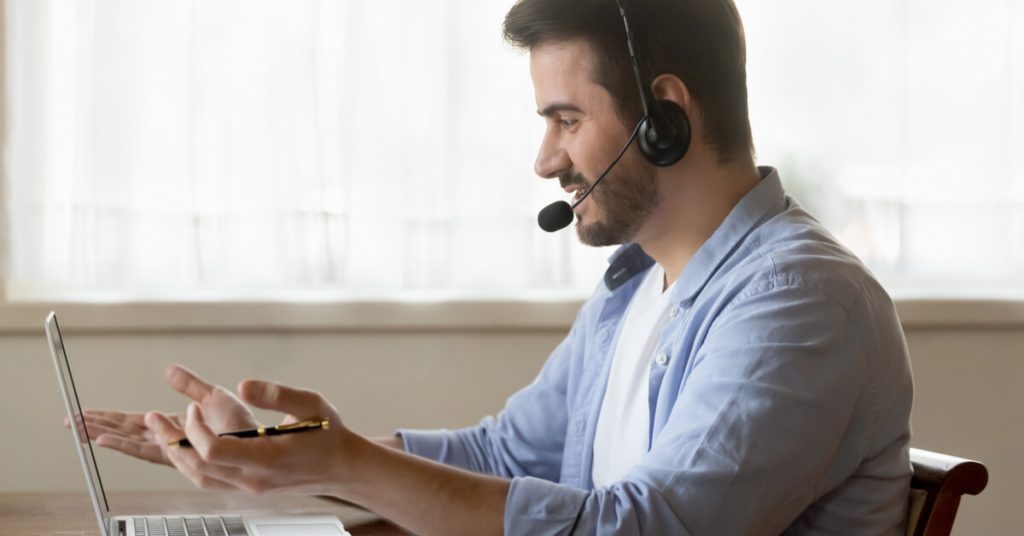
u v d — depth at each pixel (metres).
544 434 1.66
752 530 1.07
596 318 1.61
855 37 2.76
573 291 2.66
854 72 2.76
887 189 2.77
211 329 2.55
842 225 2.77
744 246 1.30
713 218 1.34
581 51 1.30
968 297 2.75
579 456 1.54
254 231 2.58
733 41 1.33
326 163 2.58
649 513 1.06
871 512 1.19
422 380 2.62
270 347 2.58
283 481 1.06
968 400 2.80
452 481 1.11
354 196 2.60
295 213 2.57
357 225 2.61
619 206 1.32
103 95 2.53
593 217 1.34
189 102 2.54
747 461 1.07
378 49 2.59
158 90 2.54
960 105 2.79
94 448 2.53
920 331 2.78
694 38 1.30
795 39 2.75
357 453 1.09
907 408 1.22
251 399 1.06
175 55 2.55
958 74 2.79
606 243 1.37
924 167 2.79
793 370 1.10
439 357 2.63
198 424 1.03
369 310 2.57
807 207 2.75
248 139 2.56
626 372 1.46
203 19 2.54
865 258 2.77
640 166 1.30
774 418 1.08
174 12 2.54
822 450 1.10
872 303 1.19
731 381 1.10
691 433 1.09
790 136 2.76
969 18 2.78
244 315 2.54
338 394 2.60
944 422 2.80
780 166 2.75
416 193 2.62
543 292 2.66
